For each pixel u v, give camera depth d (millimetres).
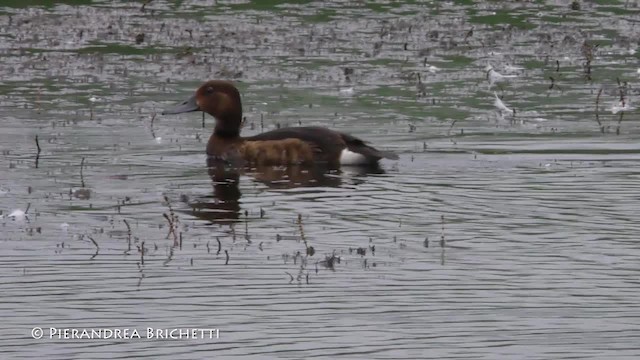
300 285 12484
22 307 11898
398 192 16219
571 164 17766
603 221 14758
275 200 15828
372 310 11820
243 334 11266
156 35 27359
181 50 26016
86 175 17188
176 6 30281
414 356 10781
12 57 25281
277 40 27000
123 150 18859
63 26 28094
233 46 26406
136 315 11703
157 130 20266
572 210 15250
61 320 11578
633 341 11062
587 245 13797
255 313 11750
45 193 16141
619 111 21531
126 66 24719
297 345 11016
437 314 11711
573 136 19688
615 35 27938
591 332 11258
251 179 17109
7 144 19031
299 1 30828
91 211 15266
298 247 13734
